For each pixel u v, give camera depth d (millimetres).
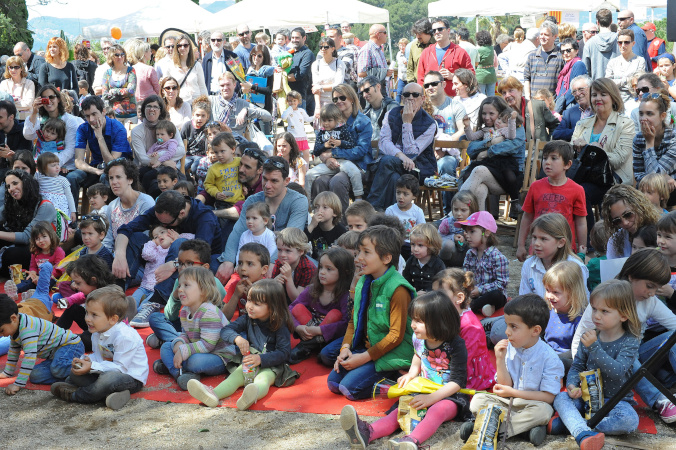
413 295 4508
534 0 15508
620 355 3930
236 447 3875
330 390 4590
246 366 4516
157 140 8523
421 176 8281
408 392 4109
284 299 4703
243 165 7176
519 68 15336
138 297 6043
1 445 3949
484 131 8078
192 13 17281
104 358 4680
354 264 5113
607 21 11750
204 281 4844
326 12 15625
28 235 6898
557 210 6129
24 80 11008
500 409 3795
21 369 4660
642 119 6617
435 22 10922
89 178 8648
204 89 11258
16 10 18000
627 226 5223
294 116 11656
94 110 8453
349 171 8016
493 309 5566
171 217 6238
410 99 8148
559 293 4504
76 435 4062
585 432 3678
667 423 4008
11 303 4641
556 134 8023
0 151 8523
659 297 4629
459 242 6188
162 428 4129
